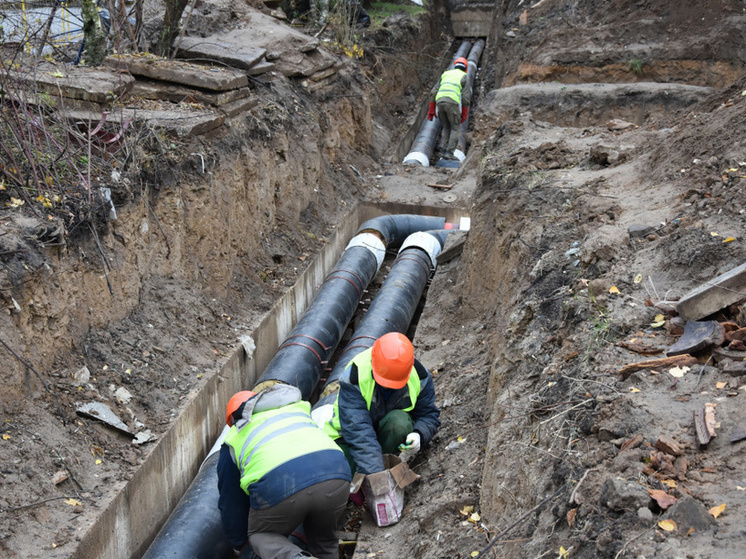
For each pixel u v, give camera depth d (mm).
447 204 10898
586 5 12133
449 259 8508
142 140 6340
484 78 16188
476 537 3684
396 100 16062
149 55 8102
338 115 11414
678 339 3531
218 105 7727
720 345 3309
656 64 10922
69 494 4211
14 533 3785
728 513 2445
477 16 23016
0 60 5422
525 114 11016
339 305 7742
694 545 2344
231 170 7387
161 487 4941
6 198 5062
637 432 2955
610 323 3816
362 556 4105
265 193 8305
